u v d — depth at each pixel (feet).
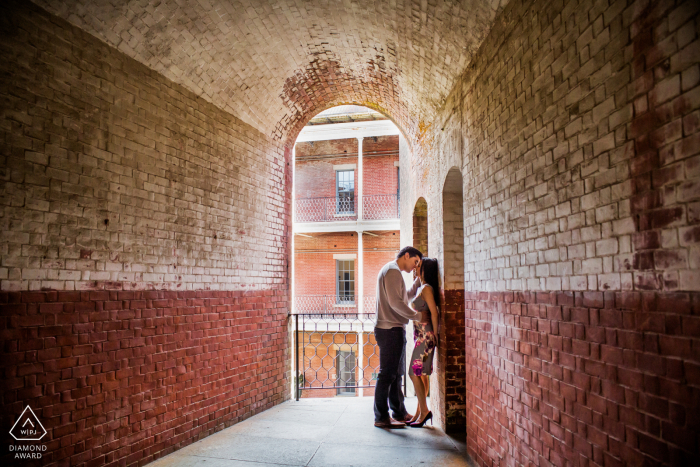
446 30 12.80
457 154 14.23
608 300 6.09
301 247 53.16
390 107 22.72
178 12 12.91
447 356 15.80
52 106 10.30
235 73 16.51
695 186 4.58
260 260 19.34
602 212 6.27
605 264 6.19
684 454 4.67
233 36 15.10
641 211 5.45
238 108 17.88
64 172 10.52
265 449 13.97
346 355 46.83
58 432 9.99
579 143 6.91
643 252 5.40
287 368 21.34
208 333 15.61
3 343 8.97
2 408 8.87
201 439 14.97
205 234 15.69
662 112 5.10
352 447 14.17
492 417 10.78
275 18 15.35
